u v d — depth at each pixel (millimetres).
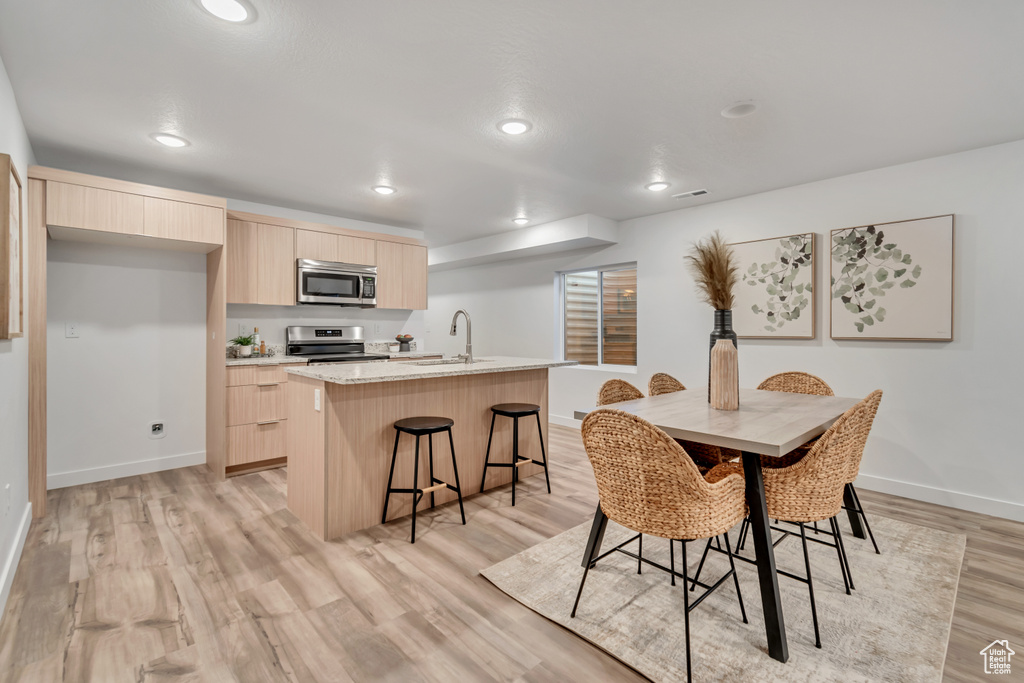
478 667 1589
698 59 2010
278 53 1971
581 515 2885
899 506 3064
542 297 5824
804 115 2510
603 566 2254
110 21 1750
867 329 3326
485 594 2023
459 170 3385
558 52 1968
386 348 5121
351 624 1809
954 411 3035
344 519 2604
